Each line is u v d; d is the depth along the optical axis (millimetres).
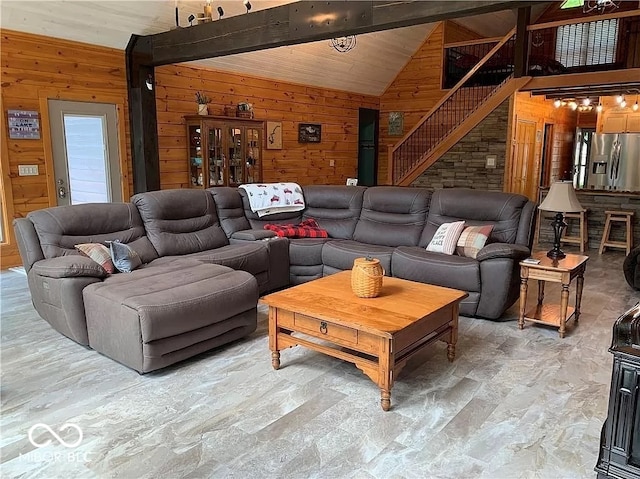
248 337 3602
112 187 6180
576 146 9305
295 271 4867
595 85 6859
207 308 3127
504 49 8516
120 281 3307
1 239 5332
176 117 6734
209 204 4828
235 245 4594
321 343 3465
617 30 7508
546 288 4852
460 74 9414
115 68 6027
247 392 2773
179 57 5523
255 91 7719
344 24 4180
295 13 4477
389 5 3920
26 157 5379
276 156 8219
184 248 4383
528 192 8438
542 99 8594
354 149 9883
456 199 4578
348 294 3090
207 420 2480
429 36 9297
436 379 2930
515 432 2385
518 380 2918
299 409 2590
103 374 2979
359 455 2199
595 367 3088
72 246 3697
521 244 4191
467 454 2213
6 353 3266
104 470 2096
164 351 2953
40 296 3520
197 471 2090
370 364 2623
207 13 5238
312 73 8328
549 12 10367
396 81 9891
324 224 5320
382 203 5004
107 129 6055
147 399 2688
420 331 2779
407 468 2113
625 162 7734
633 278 4730
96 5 5246
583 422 2469
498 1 3457
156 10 5598
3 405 2607
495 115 7457
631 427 1636
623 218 6395
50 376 2945
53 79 5488
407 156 9047
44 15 5117
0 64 5059
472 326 3822
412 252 4242
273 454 2205
